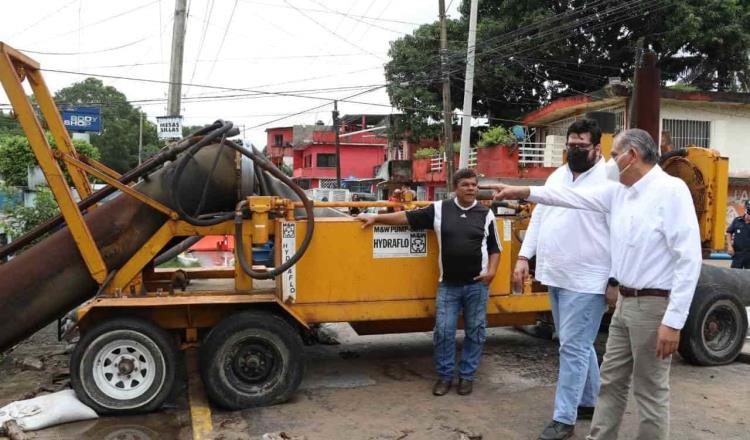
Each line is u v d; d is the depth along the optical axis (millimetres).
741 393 5172
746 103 20922
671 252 3250
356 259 5133
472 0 18125
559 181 4238
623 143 3395
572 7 23734
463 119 18406
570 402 4016
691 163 6469
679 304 3123
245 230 5113
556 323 4277
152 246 5062
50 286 4891
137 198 5023
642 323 3336
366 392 5184
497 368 5895
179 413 4750
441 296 5039
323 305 5082
